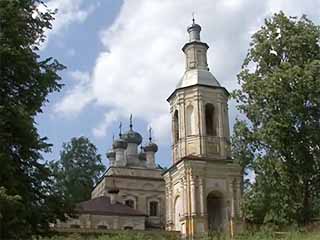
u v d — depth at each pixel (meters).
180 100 54.88
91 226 55.91
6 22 22.81
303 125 34.19
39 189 23.14
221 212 52.12
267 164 34.16
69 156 74.75
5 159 20.92
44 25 24.70
